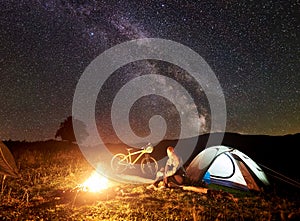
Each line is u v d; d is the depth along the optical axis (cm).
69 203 779
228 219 664
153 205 763
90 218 667
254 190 909
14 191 896
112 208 738
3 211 698
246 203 796
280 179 1019
